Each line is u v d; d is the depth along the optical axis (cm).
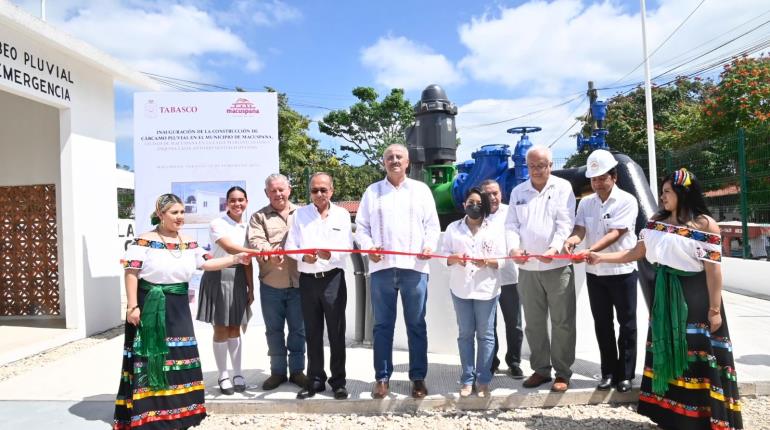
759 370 460
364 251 398
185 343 380
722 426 337
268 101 710
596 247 402
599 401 419
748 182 873
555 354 421
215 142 705
